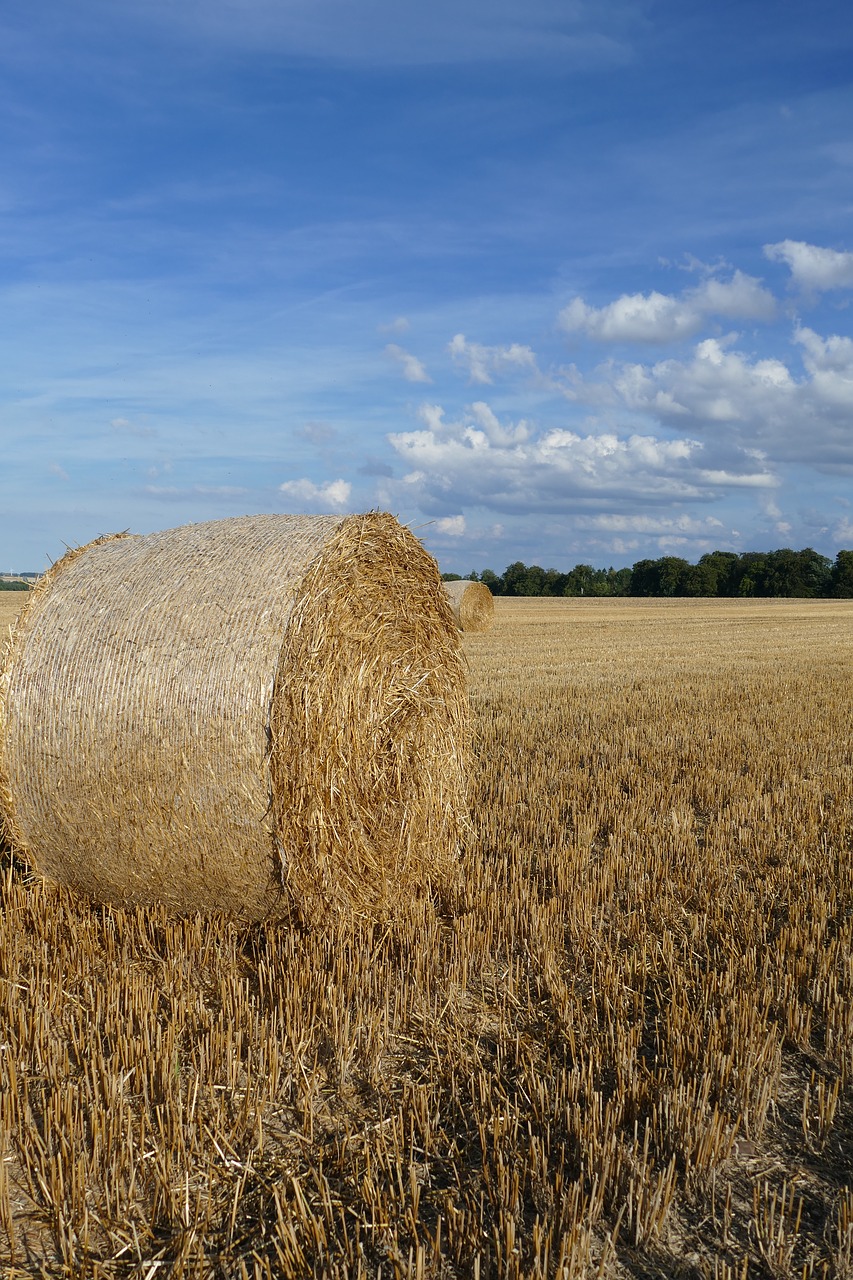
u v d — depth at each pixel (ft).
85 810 19.04
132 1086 13.42
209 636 18.43
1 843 22.16
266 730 17.90
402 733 21.74
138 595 19.51
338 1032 14.60
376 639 20.80
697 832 26.99
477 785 30.04
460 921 19.17
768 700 50.57
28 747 19.26
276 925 19.26
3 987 15.52
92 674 18.88
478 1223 10.59
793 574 331.16
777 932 19.60
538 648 85.15
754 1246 10.63
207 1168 11.57
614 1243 10.61
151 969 17.11
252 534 20.35
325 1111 13.03
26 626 19.93
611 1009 15.65
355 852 19.58
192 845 18.57
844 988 16.84
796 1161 12.25
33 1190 11.29
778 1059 14.10
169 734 18.22
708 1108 12.84
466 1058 14.05
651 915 20.12
